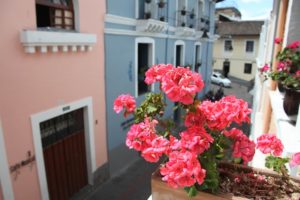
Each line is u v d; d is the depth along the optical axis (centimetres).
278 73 361
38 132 522
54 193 609
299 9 393
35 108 511
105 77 728
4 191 463
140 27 845
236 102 165
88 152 702
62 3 568
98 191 738
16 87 468
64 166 633
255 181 184
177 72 162
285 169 193
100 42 690
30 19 481
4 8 434
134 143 163
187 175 136
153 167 902
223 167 202
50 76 537
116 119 804
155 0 950
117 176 831
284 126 307
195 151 148
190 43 1380
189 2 1280
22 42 464
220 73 2888
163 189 174
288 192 179
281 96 441
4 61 443
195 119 168
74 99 615
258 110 869
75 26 605
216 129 166
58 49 545
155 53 1023
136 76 888
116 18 738
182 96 153
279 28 503
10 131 466
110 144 791
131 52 848
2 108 448
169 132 184
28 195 517
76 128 664
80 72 625
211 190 165
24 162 499
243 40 2933
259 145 196
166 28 1048
